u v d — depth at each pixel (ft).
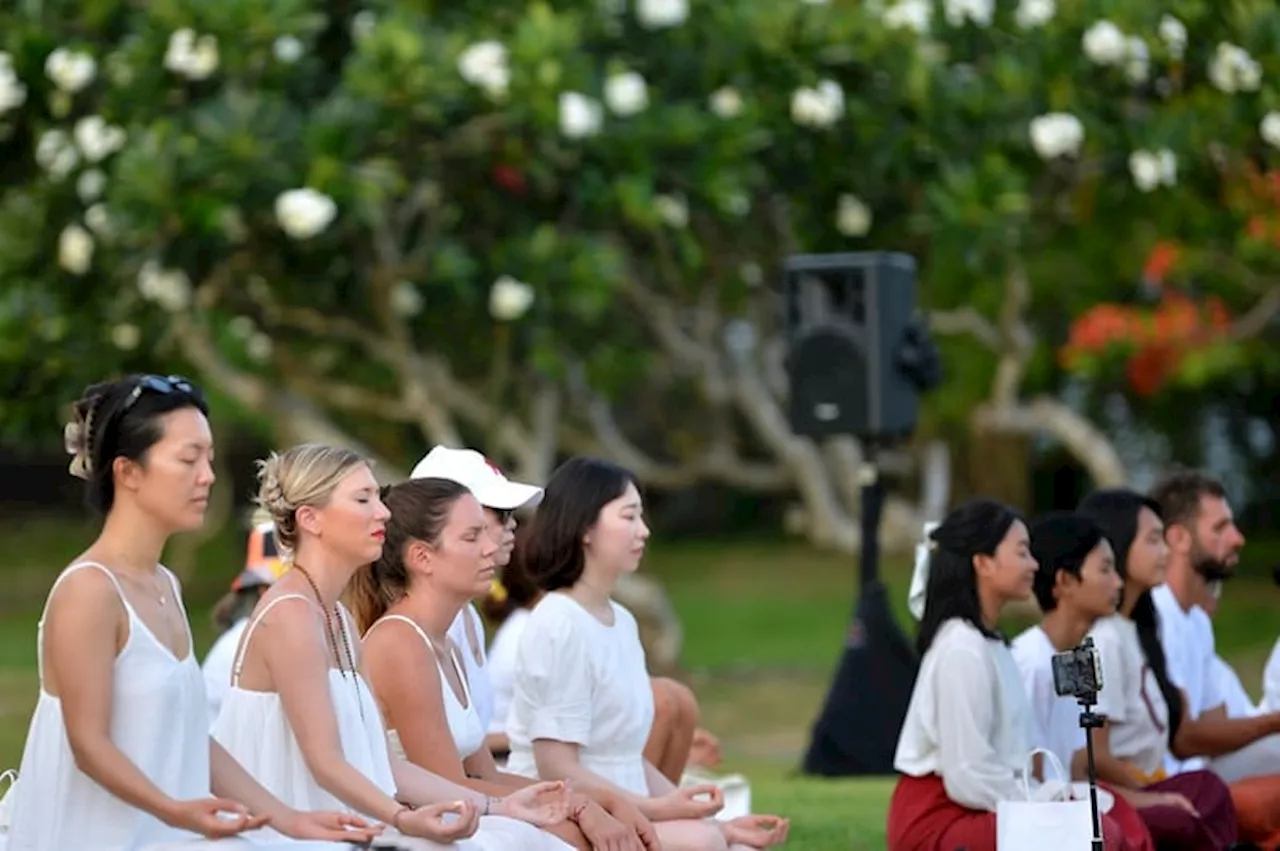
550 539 42.52
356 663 35.99
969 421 130.31
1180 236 112.27
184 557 151.02
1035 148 91.50
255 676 35.09
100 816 31.78
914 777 43.88
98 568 31.81
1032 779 43.73
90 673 31.35
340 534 35.27
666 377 119.14
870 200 93.35
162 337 90.89
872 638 73.00
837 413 75.51
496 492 40.42
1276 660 54.65
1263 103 89.51
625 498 42.63
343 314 94.22
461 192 89.04
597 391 109.50
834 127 90.58
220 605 48.88
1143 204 99.71
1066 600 47.19
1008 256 89.51
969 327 106.32
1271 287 117.19
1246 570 155.02
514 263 87.25
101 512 32.86
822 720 72.90
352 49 90.33
